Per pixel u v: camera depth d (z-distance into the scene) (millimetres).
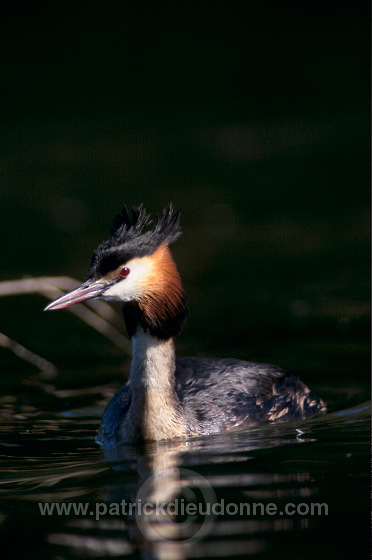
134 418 10758
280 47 34531
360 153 26016
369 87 31000
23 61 34156
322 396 12461
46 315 17078
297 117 29188
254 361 13859
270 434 10648
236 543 7445
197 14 37188
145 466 9469
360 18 35844
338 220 21266
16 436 11047
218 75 32719
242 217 21891
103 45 35000
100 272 10750
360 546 7258
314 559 7094
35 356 14703
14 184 25000
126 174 25297
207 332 15344
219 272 18438
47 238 20531
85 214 22203
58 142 28281
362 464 9148
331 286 17359
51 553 7297
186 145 27562
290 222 21328
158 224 11023
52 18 36875
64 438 10969
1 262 18828
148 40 35656
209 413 11156
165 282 10844
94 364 14305
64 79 33094
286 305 16484
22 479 9195
